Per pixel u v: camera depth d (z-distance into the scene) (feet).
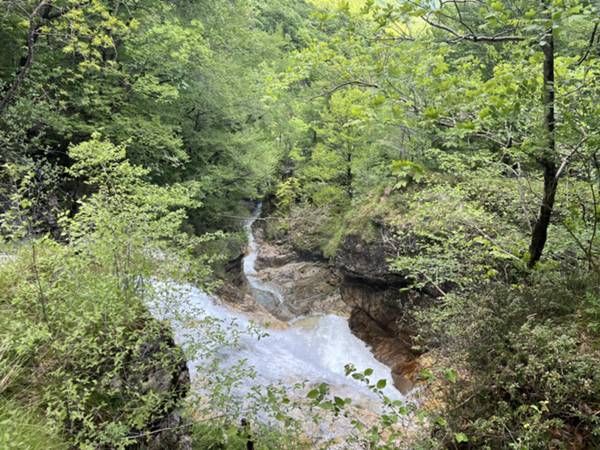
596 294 12.73
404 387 29.99
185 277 16.11
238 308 47.93
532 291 13.61
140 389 12.28
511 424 9.70
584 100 11.51
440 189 22.82
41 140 29.81
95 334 12.39
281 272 68.08
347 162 57.21
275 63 53.67
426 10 10.91
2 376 10.11
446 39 12.96
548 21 9.23
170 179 45.16
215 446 15.34
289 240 75.20
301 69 14.74
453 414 10.73
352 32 13.23
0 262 12.94
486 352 11.31
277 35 64.18
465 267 20.34
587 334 11.34
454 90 11.07
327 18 12.67
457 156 23.86
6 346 10.21
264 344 38.14
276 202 89.04
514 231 20.97
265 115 63.16
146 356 13.24
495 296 13.66
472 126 10.27
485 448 9.27
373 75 14.12
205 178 45.93
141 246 14.34
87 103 30.48
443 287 27.94
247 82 51.11
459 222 22.02
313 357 38.37
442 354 12.94
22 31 26.43
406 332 34.09
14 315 11.42
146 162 38.40
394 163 10.14
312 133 76.48
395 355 35.12
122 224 13.37
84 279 12.26
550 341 10.00
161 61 38.01
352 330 43.60
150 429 12.64
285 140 89.61
